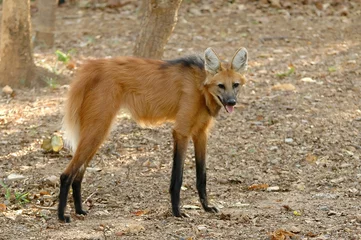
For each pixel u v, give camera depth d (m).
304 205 9.31
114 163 11.44
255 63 17.06
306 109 13.88
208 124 9.31
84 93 8.96
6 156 11.50
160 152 11.93
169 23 13.17
